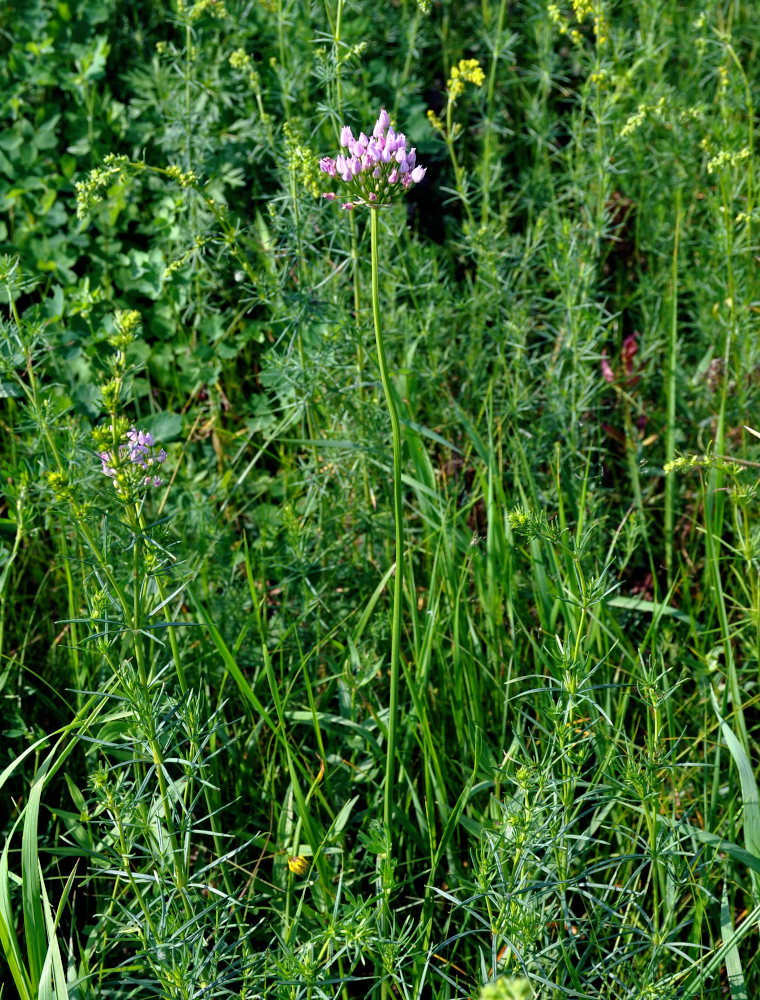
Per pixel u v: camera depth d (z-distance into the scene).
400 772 2.60
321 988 2.09
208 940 2.28
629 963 2.21
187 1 4.11
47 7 4.63
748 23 5.26
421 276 3.80
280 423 3.73
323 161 2.03
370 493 3.31
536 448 3.49
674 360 3.53
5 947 1.92
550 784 2.02
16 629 3.05
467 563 2.84
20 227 4.26
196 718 2.09
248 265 3.25
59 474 1.92
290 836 2.53
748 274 4.02
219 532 3.27
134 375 3.93
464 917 2.44
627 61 4.67
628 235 4.51
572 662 2.04
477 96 4.41
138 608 1.90
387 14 4.88
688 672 2.94
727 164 3.58
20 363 2.82
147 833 2.09
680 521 3.53
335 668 2.86
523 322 3.73
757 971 2.28
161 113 4.33
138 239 4.36
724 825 2.53
